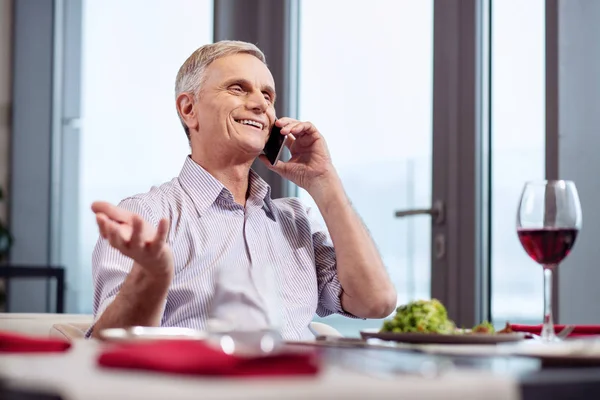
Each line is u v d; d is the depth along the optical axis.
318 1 4.03
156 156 4.57
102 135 4.87
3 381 0.72
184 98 2.27
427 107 3.53
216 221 2.10
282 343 1.22
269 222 2.19
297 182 2.26
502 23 3.29
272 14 4.21
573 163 2.99
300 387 0.62
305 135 2.27
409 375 0.72
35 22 5.21
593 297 2.94
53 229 5.12
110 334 1.16
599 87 2.96
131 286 1.54
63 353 0.96
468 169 3.36
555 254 1.38
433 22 3.51
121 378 0.68
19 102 5.23
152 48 4.62
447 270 3.43
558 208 1.38
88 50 4.98
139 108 4.67
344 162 3.87
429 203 3.52
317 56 4.03
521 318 3.22
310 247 2.22
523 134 3.21
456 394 0.66
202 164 2.21
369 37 3.79
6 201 5.23
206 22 4.38
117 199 4.77
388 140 3.69
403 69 3.63
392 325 1.41
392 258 3.65
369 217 3.75
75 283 5.00
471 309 3.34
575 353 0.94
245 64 2.22
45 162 5.13
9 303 5.17
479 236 3.34
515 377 0.75
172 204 2.10
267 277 0.96
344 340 1.26
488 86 3.35
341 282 2.16
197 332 1.22
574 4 3.02
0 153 5.23
